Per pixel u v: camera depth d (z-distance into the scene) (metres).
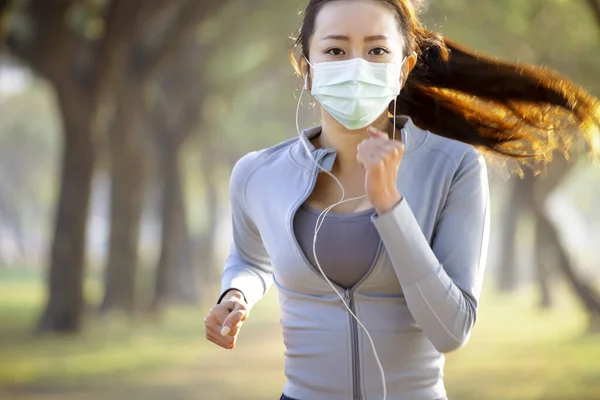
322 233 4.14
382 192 3.77
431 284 3.80
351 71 3.96
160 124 41.12
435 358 4.18
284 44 37.62
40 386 17.72
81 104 27.72
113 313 34.94
